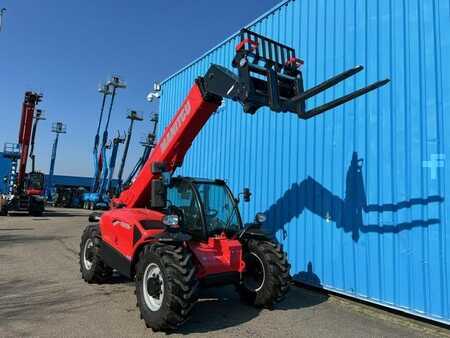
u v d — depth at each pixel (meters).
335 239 6.38
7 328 4.41
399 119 5.61
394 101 5.70
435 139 5.18
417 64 5.47
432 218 5.12
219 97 5.50
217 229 5.47
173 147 5.85
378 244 5.73
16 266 7.66
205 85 5.47
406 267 5.36
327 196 6.57
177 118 5.86
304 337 4.51
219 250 5.18
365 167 6.01
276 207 7.57
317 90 4.36
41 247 10.08
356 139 6.19
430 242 5.12
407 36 5.62
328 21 6.85
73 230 14.38
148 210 6.12
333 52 6.71
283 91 5.21
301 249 6.96
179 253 4.55
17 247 9.97
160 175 5.67
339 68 6.58
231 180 8.81
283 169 7.50
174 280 4.37
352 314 5.48
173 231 4.82
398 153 5.59
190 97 5.67
